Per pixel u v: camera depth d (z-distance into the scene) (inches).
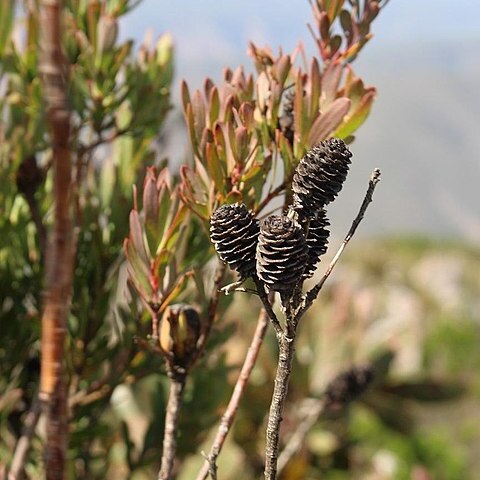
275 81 19.0
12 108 23.8
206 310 22.3
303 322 46.2
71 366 24.4
